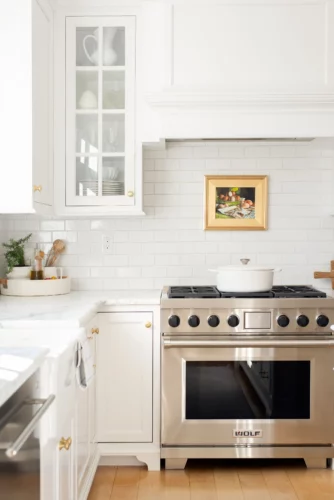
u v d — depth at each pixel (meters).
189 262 3.54
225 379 2.91
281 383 2.92
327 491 2.70
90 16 3.16
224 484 2.79
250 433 2.92
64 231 3.53
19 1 2.68
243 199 3.53
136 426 2.99
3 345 2.25
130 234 3.54
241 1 3.06
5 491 1.33
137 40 3.17
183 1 3.07
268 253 3.54
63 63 3.17
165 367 2.91
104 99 3.20
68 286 3.29
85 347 2.19
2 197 2.72
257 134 3.09
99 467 3.02
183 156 3.52
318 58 3.06
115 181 3.21
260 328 2.89
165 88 3.04
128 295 3.13
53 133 3.16
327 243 3.54
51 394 1.70
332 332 2.90
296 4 3.06
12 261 3.31
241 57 3.07
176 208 3.54
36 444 1.59
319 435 2.93
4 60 2.70
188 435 2.92
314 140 3.25
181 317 2.90
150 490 2.72
